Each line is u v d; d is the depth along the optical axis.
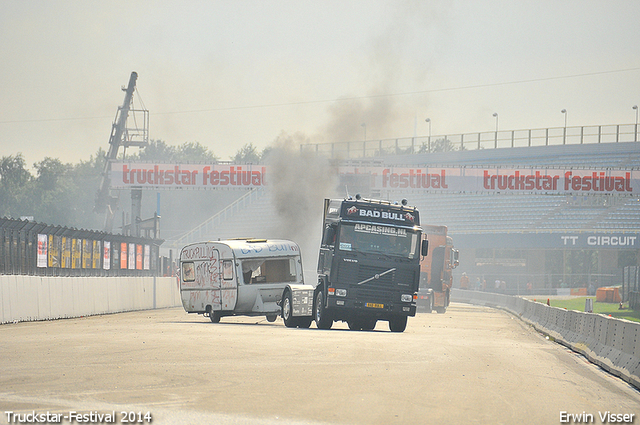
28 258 74.81
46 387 25.84
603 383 33.22
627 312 110.81
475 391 27.42
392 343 46.84
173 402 23.22
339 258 60.12
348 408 22.98
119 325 60.53
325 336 51.06
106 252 94.38
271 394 25.12
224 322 70.56
